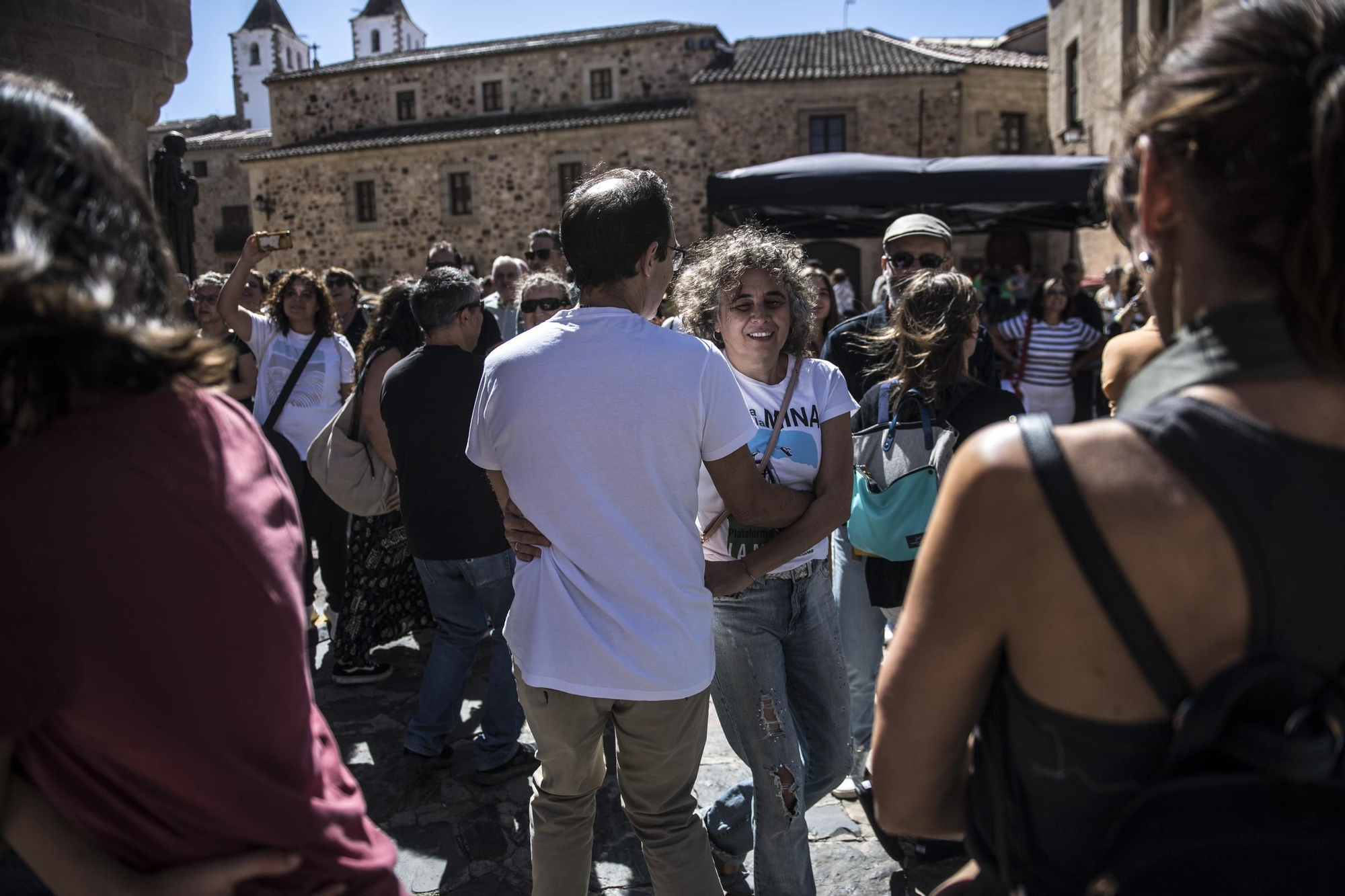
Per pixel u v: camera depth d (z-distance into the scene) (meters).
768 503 1.89
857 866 2.54
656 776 1.76
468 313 2.98
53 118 0.77
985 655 0.75
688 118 19.91
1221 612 0.64
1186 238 0.72
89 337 0.74
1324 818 0.62
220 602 0.81
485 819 2.81
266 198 23.00
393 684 3.85
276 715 0.86
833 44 22.61
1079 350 6.84
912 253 3.29
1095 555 0.66
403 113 23.61
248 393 4.14
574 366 1.61
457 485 2.91
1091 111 14.50
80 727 0.77
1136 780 0.68
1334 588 0.63
